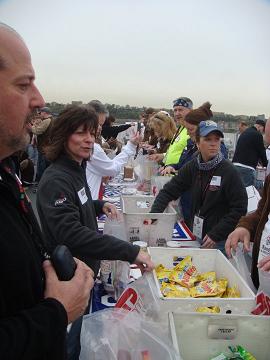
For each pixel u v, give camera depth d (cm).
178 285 135
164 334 94
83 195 156
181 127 354
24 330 65
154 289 115
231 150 820
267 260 127
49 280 79
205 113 278
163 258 157
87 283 83
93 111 157
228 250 161
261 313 104
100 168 284
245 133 616
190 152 316
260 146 615
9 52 69
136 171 433
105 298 150
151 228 202
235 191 195
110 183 423
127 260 133
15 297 71
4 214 73
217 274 153
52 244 139
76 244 134
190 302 107
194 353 100
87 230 137
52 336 69
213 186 202
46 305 72
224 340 100
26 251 74
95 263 155
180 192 230
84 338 96
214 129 198
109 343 94
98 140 331
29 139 80
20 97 72
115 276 149
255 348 100
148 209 261
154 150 496
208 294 125
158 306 107
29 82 73
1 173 80
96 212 198
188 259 151
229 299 107
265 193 167
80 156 156
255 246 156
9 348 62
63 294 77
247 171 530
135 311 108
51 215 137
